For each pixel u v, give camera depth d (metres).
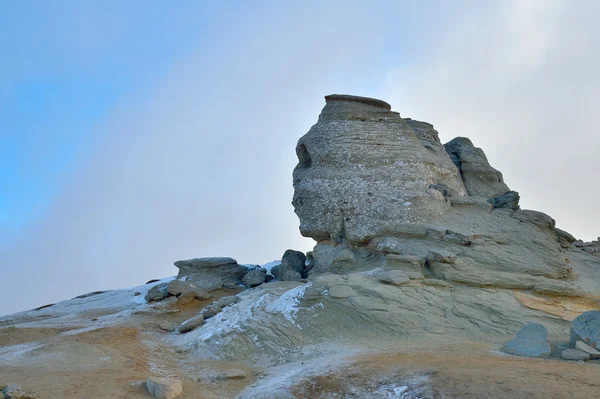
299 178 24.66
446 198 23.81
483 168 28.16
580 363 11.15
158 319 20.27
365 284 17.25
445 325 15.21
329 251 22.64
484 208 24.02
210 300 23.56
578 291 17.62
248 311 17.30
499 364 10.94
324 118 25.38
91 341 15.83
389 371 10.93
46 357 13.44
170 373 12.96
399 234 21.19
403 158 23.70
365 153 23.62
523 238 20.92
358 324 15.56
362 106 25.50
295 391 10.59
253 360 14.36
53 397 10.09
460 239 19.91
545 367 10.49
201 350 15.41
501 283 17.77
